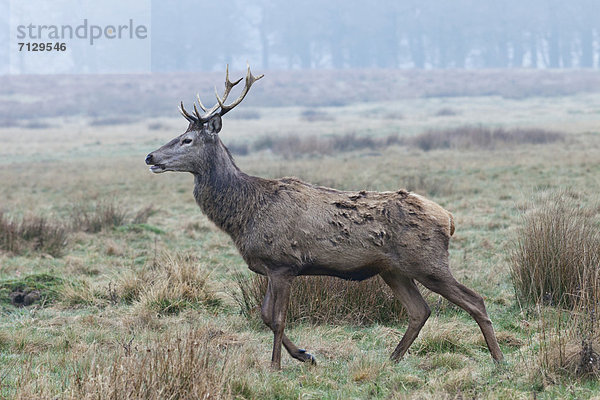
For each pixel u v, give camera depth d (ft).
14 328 91.45
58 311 101.04
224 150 81.25
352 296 92.32
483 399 63.00
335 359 78.43
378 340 84.58
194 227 168.45
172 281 104.99
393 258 75.46
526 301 94.84
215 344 80.74
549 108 614.34
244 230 78.48
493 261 121.80
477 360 76.59
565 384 65.87
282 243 76.38
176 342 69.46
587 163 250.78
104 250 142.82
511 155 306.35
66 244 148.66
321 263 76.54
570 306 89.86
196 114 80.23
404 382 69.51
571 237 94.12
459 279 108.37
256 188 79.00
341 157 350.23
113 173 312.71
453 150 348.79
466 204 180.45
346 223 75.56
